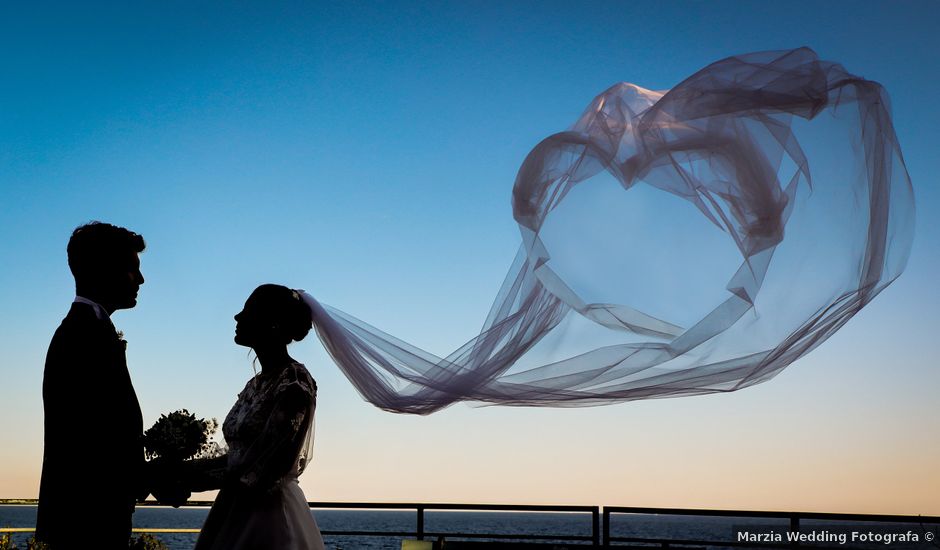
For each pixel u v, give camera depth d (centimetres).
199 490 310
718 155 295
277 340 319
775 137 294
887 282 298
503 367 326
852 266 297
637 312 308
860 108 296
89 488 288
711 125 295
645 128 299
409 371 337
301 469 322
